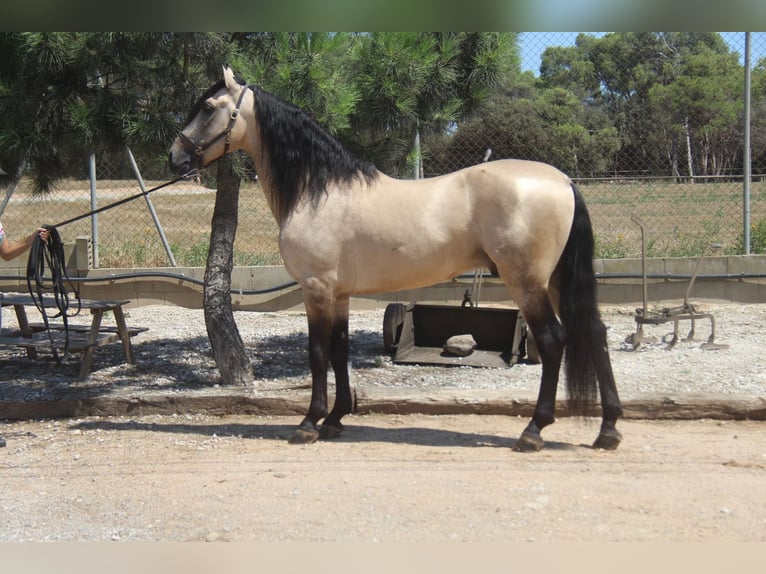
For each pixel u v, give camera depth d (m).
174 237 12.86
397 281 4.93
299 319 9.19
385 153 6.59
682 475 4.29
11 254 5.33
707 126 12.04
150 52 5.52
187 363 7.16
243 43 6.07
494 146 12.21
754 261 9.19
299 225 4.96
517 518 3.70
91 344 6.55
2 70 5.60
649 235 11.41
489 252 4.69
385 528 3.63
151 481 4.39
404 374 6.68
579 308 4.66
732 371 6.40
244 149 5.24
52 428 5.57
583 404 4.66
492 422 5.54
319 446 5.01
